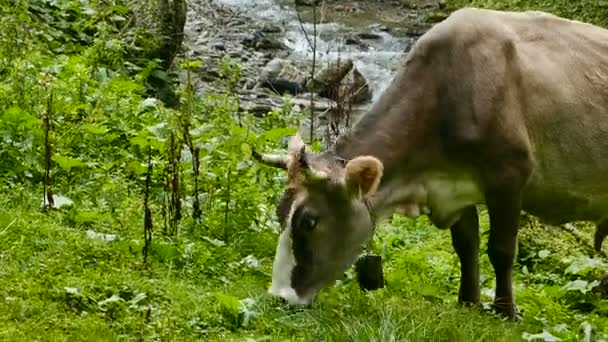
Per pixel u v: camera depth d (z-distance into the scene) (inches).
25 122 323.6
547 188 287.0
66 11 475.8
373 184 256.8
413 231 374.6
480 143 270.4
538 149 282.0
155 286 263.1
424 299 290.0
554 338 255.8
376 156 268.8
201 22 770.2
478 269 292.7
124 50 461.7
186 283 271.6
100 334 235.3
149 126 346.6
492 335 258.5
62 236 283.3
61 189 317.4
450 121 272.2
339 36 799.7
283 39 776.3
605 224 308.0
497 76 273.4
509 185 272.4
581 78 287.7
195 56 671.8
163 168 323.9
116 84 392.2
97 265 272.8
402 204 275.0
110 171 337.1
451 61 274.5
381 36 816.9
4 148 320.8
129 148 353.4
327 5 905.5
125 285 260.2
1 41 378.3
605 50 294.2
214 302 260.1
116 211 310.3
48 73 370.6
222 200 312.5
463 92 271.9
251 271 289.1
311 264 259.6
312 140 385.4
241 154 316.2
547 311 295.3
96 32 468.1
